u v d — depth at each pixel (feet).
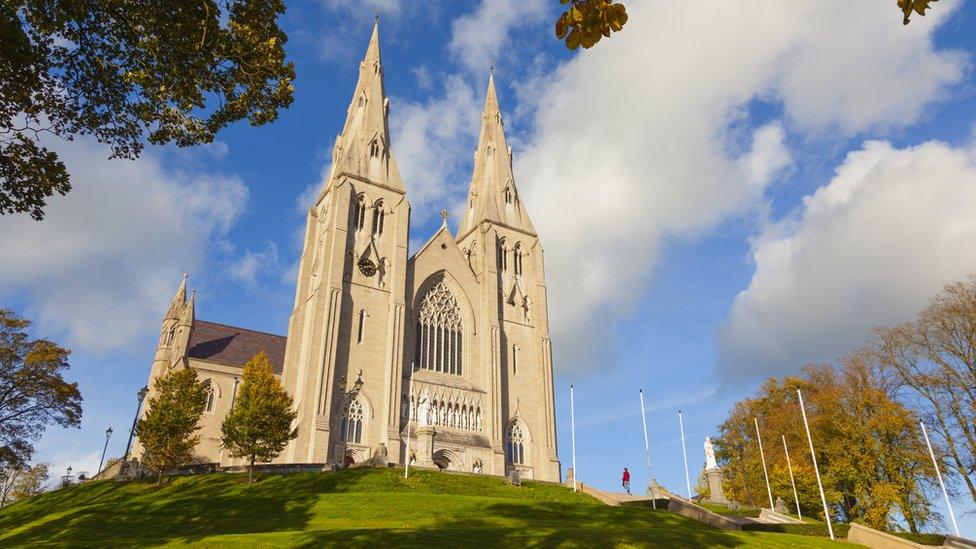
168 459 190.90
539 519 147.64
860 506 203.00
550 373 302.25
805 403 239.09
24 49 67.87
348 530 118.32
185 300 310.24
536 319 311.68
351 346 248.73
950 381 180.65
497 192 336.90
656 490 220.02
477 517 143.02
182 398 204.23
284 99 84.48
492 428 267.59
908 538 168.66
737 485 284.41
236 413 192.13
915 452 188.65
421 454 230.27
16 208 76.84
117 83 76.69
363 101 309.01
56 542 119.24
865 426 199.41
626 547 115.14
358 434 238.07
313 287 270.46
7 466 223.92
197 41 75.00
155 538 120.67
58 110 76.33
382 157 294.46
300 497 161.79
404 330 262.47
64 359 221.46
